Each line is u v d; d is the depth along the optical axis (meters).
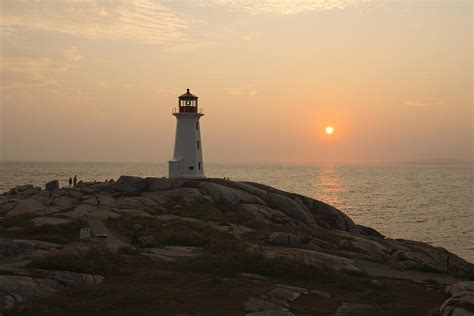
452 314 23.84
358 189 195.00
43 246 35.72
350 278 32.44
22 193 63.91
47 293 25.91
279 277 31.52
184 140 75.69
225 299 26.09
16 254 33.88
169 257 35.12
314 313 24.83
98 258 32.03
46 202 57.59
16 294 24.88
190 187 66.00
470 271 43.59
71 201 58.56
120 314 23.56
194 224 47.84
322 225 64.56
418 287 32.50
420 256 45.34
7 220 46.47
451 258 51.03
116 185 65.50
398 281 34.19
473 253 73.00
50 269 29.42
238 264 32.38
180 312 23.88
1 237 39.28
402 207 129.62
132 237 40.88
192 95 75.69
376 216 112.00
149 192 64.12
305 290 28.64
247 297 26.36
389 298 28.72
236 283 28.75
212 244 38.88
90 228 44.44
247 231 48.41
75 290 26.34
